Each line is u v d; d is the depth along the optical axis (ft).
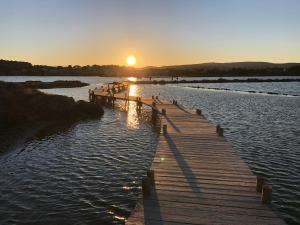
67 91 255.09
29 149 72.59
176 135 69.31
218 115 125.70
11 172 56.95
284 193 47.55
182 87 321.73
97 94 172.04
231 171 45.03
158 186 39.34
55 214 41.29
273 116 122.42
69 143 78.54
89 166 60.44
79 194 47.57
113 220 39.99
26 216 40.70
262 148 72.90
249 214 31.94
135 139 83.15
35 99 114.01
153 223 30.25
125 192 48.39
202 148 57.98
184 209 33.06
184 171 45.01
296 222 39.24
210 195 36.55
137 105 143.02
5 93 107.45
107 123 107.86
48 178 54.08
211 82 408.46
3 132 90.12
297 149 71.97
